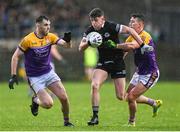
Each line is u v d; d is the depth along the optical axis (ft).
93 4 369.71
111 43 110.52
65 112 112.06
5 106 174.09
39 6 359.25
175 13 373.40
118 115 143.02
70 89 255.91
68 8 363.76
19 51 109.50
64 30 351.46
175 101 192.13
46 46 109.19
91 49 306.96
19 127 111.55
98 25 111.04
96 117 112.27
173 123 122.83
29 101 194.08
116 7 368.27
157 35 354.13
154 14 371.97
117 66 115.03
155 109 125.29
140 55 113.19
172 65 342.03
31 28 346.95
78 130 103.04
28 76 110.63
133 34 110.52
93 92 112.57
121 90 116.16
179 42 362.94
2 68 322.14
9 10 354.54
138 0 375.25
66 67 326.03
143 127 110.22
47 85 110.52
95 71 114.73
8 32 347.36
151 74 113.50
